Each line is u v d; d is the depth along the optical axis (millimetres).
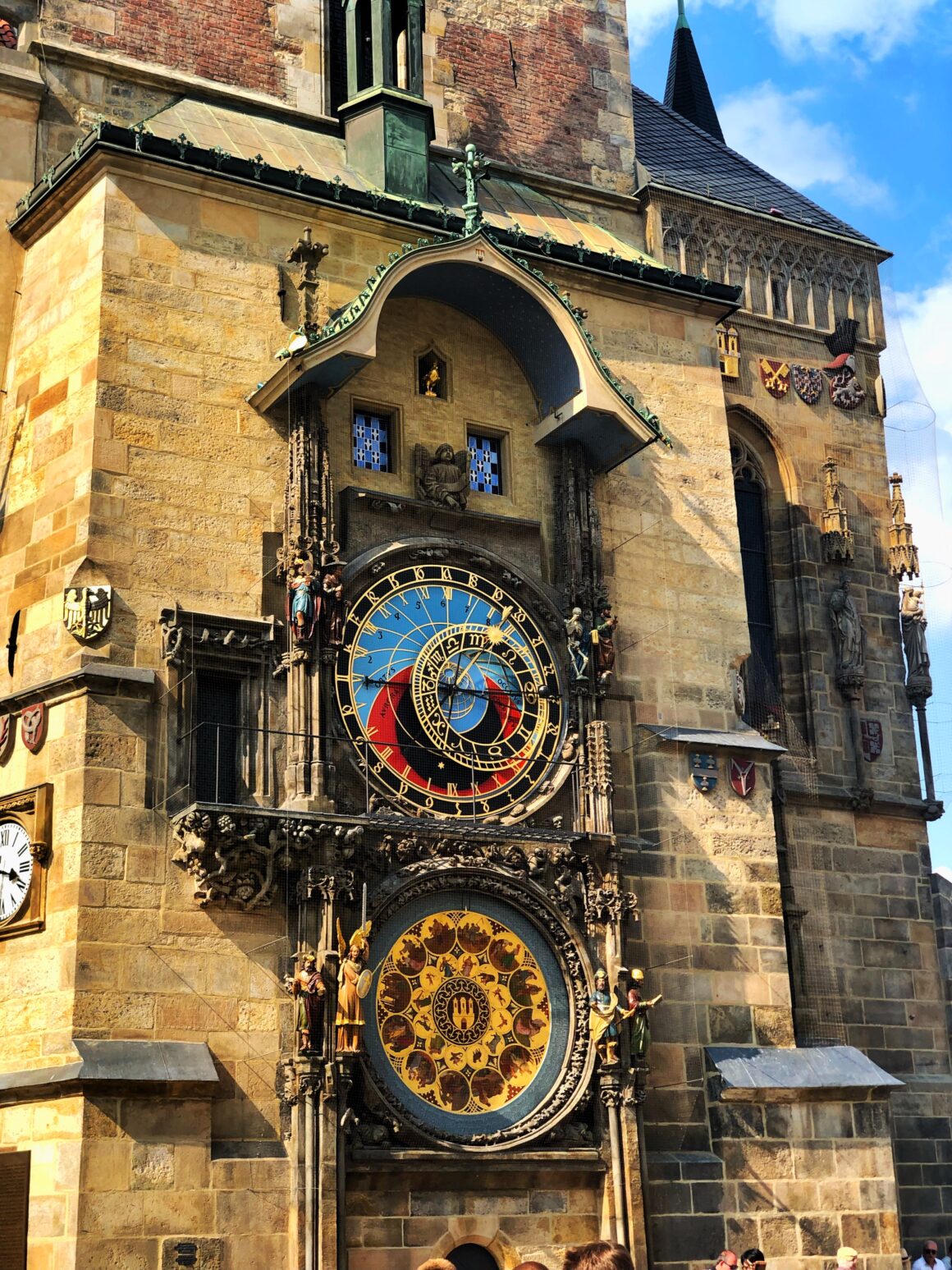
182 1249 24906
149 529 28125
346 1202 26297
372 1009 27422
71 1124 24703
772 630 38781
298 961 26734
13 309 30828
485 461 32219
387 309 31719
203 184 30047
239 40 34750
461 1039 28125
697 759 32250
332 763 28047
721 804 32250
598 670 30969
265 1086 26484
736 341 39375
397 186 33125
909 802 38500
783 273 40500
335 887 27078
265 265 30438
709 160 42125
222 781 27859
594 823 29953
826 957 36469
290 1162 26141
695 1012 30750
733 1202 29641
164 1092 25219
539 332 32000
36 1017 25953
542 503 32281
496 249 31062
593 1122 28750
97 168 29359
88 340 28688
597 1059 28781
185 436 28875
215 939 26672
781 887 36094
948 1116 36938
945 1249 36094
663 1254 28812
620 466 33375
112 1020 25578
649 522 33438
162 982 26109
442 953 28281
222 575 28609
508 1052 28469
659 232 38531
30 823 26594
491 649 30422
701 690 33062
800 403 39938
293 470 29250
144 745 26953
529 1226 27984
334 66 36406
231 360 29656
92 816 26219
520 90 38188
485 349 32656
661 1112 29844
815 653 38375
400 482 31047
